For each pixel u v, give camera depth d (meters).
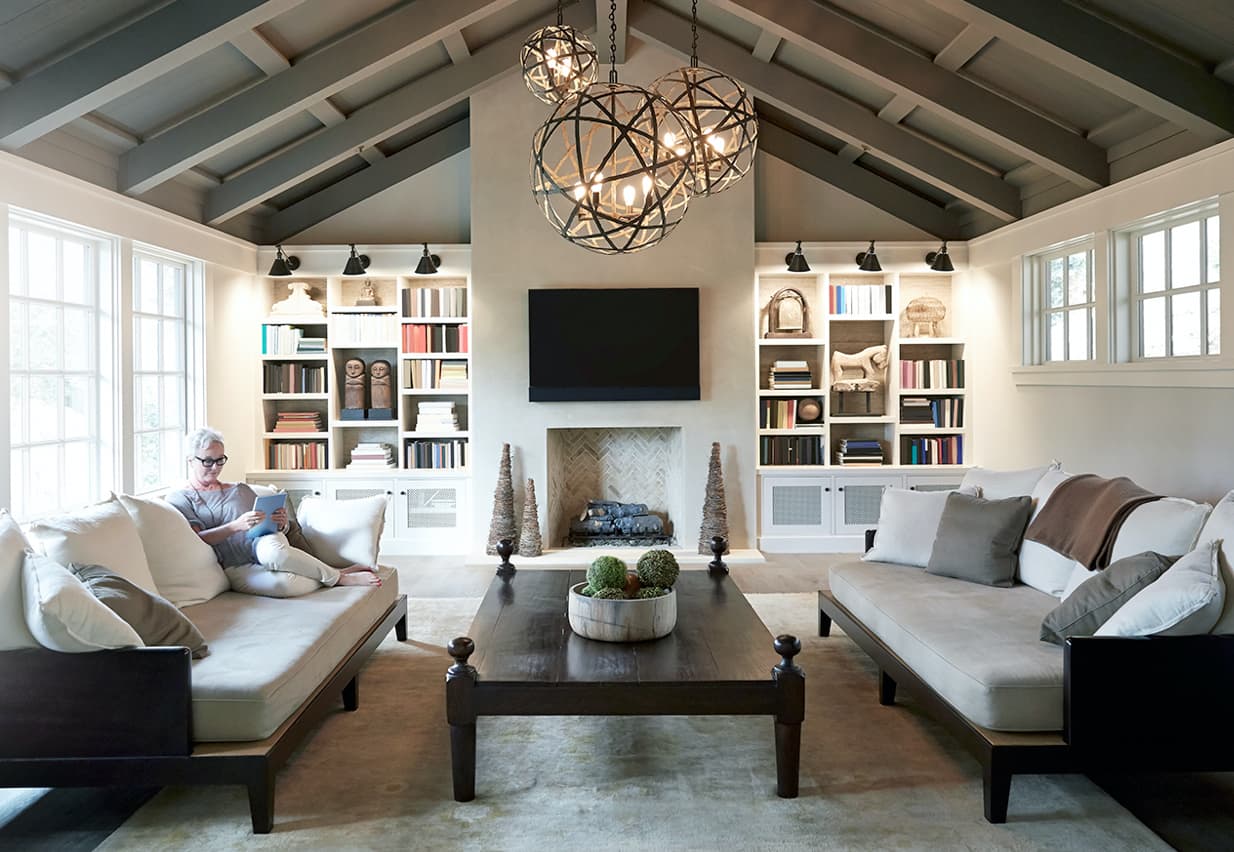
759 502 6.60
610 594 3.13
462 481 6.59
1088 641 2.46
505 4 5.00
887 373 6.88
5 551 2.47
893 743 3.09
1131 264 4.83
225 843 2.39
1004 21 3.96
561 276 6.37
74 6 3.62
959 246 6.66
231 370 6.20
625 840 2.40
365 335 6.64
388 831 2.46
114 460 4.74
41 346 4.28
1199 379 4.11
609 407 6.41
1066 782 2.78
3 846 2.37
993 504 3.87
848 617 3.87
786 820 2.52
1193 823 2.51
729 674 2.71
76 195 4.34
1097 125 4.79
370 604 3.70
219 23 3.82
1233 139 3.86
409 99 5.82
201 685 2.49
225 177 5.77
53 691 2.43
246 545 3.71
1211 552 2.55
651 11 5.89
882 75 4.92
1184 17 3.70
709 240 6.39
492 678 2.68
